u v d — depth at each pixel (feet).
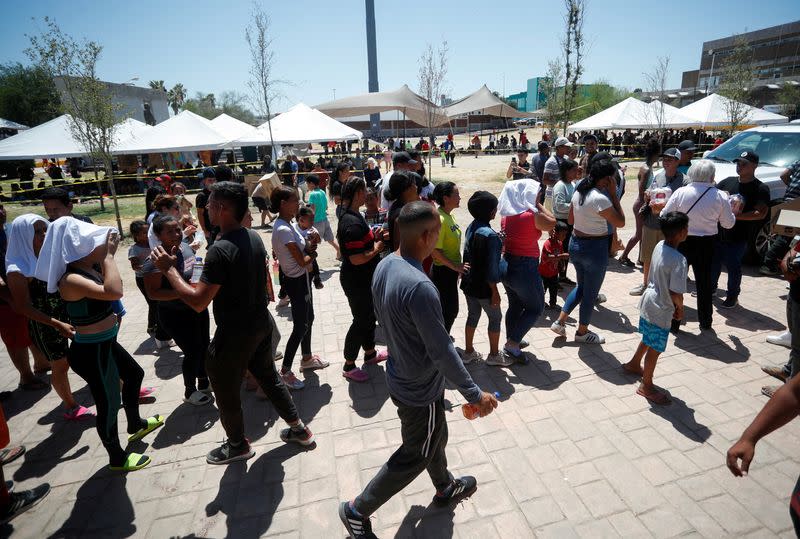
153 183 19.97
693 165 14.93
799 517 4.99
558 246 17.57
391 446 10.87
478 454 10.36
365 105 79.82
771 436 10.57
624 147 94.17
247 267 9.20
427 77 67.97
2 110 132.46
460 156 116.98
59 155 51.24
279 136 61.46
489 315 13.57
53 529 8.89
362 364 14.82
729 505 8.80
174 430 11.82
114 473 10.34
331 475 10.02
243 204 9.37
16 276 10.05
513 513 8.78
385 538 8.34
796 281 10.53
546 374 13.61
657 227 18.22
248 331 9.38
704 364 13.79
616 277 21.85
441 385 7.61
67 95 38.70
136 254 15.71
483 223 12.86
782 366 13.38
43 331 11.50
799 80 159.53
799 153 22.16
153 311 16.42
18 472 10.48
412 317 6.62
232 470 10.27
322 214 24.79
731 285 17.46
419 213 6.75
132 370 10.98
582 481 9.49
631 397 12.32
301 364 14.35
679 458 10.05
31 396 13.65
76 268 9.30
